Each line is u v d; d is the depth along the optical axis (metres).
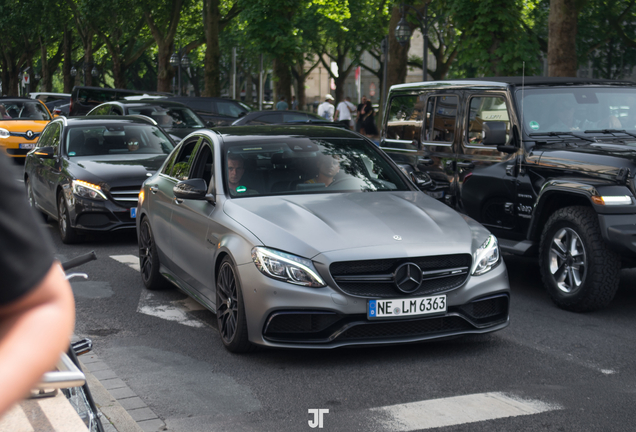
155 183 7.10
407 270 4.75
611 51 34.03
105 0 39.72
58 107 36.16
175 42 52.84
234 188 5.69
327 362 4.90
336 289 4.67
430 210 5.48
